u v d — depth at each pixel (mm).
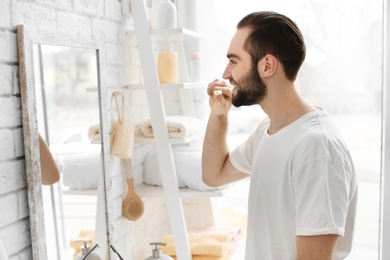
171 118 1778
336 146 1182
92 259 1390
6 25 1050
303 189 1154
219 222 2244
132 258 1811
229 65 1373
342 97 2014
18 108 1097
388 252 2096
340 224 1125
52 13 1225
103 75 1460
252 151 1558
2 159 1052
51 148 1198
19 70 1082
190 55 2002
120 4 1645
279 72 1281
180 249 1712
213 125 1619
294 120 1298
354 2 1968
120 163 1694
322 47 2006
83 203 1356
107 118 1488
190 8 1961
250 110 2127
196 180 1802
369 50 1979
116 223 1666
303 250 1143
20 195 1114
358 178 2061
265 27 1269
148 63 1622
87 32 1411
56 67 1216
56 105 1216
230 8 2094
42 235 1145
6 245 1073
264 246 1340
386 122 2025
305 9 2004
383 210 2082
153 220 2039
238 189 2195
